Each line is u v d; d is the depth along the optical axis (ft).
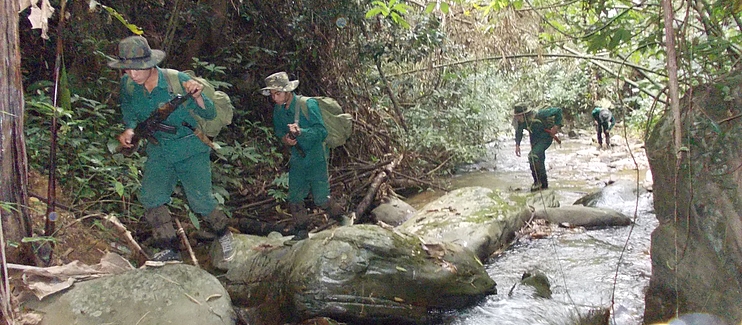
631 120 42.75
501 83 32.99
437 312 13.43
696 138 10.36
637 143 40.22
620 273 16.06
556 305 13.87
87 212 15.46
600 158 35.83
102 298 10.52
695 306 10.24
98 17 20.25
